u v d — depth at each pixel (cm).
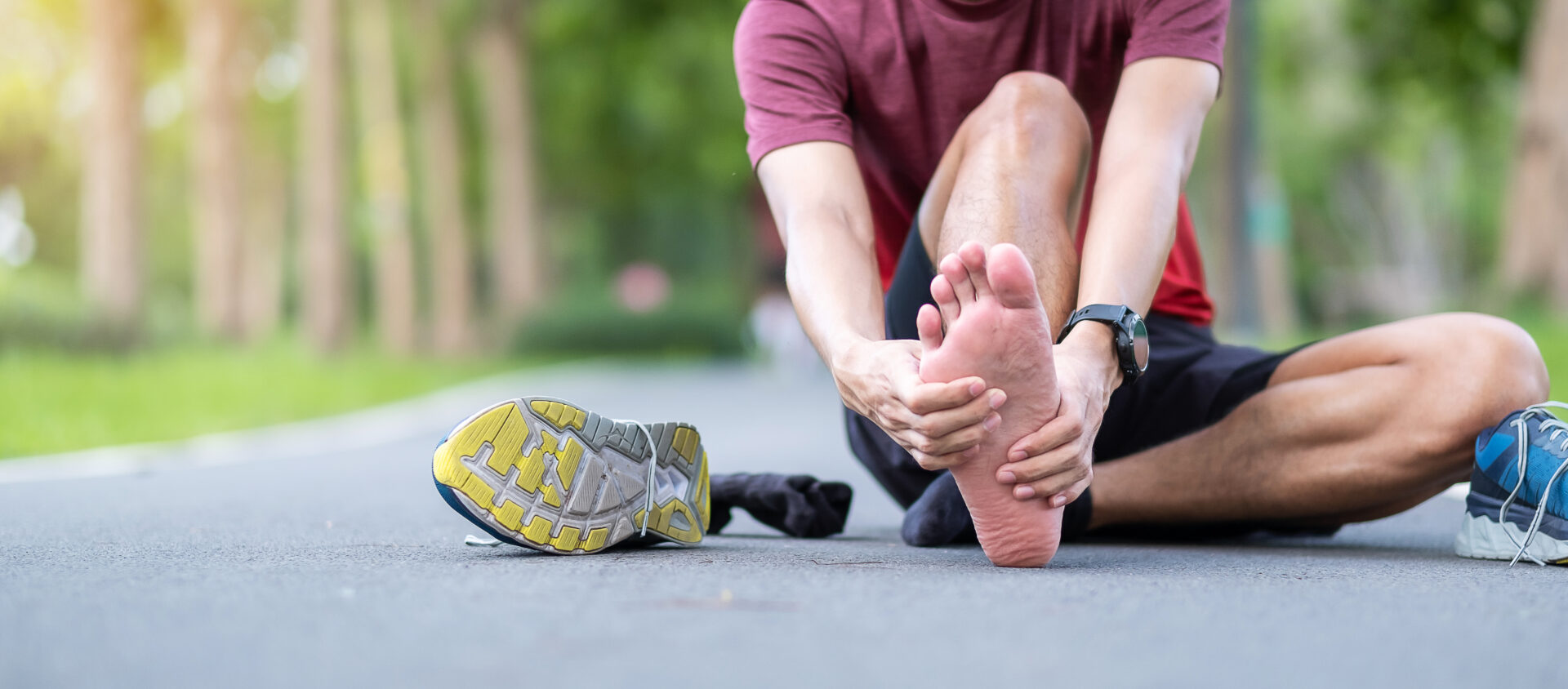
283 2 1980
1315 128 2550
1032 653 132
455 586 175
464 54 2298
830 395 1411
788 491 258
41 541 248
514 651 132
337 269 1775
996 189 198
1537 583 187
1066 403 170
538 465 208
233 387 1110
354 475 500
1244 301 1209
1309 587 180
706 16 2159
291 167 3084
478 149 2491
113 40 1505
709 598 164
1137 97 215
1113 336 185
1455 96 1791
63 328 1314
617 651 132
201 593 170
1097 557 221
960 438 166
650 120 2306
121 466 547
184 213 3919
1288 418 229
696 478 235
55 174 3512
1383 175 3681
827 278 199
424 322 2709
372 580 182
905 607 158
